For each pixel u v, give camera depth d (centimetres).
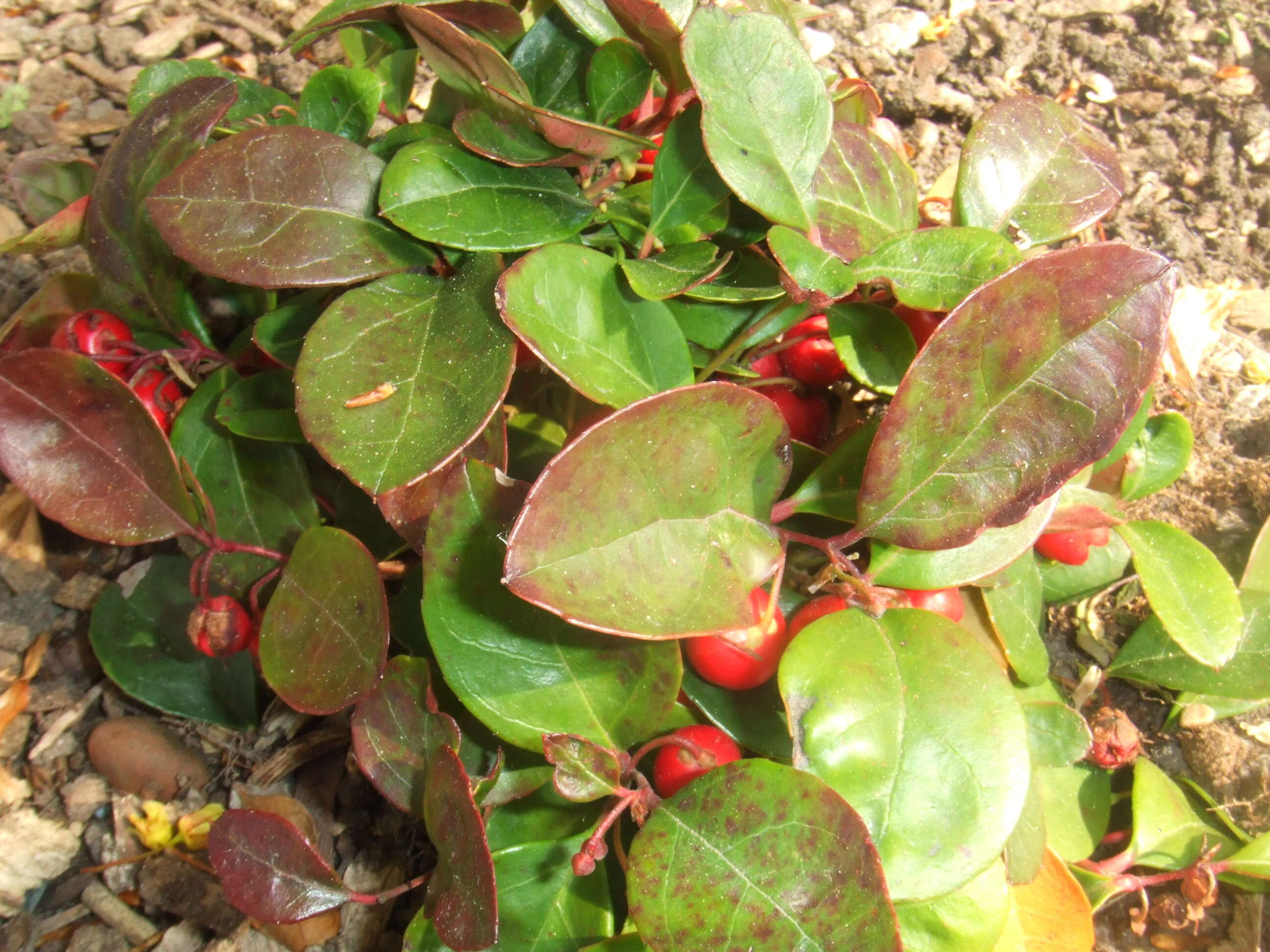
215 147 12
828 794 10
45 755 16
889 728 11
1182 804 15
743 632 12
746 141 11
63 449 12
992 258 11
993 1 24
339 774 16
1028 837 13
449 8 13
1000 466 11
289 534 14
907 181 14
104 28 24
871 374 12
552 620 12
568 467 9
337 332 11
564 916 12
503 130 12
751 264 13
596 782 11
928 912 12
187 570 16
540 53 13
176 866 15
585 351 11
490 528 11
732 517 11
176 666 16
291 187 12
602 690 12
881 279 12
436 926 10
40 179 17
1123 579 17
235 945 15
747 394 10
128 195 13
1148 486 16
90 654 17
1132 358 10
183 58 24
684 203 12
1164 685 16
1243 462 18
